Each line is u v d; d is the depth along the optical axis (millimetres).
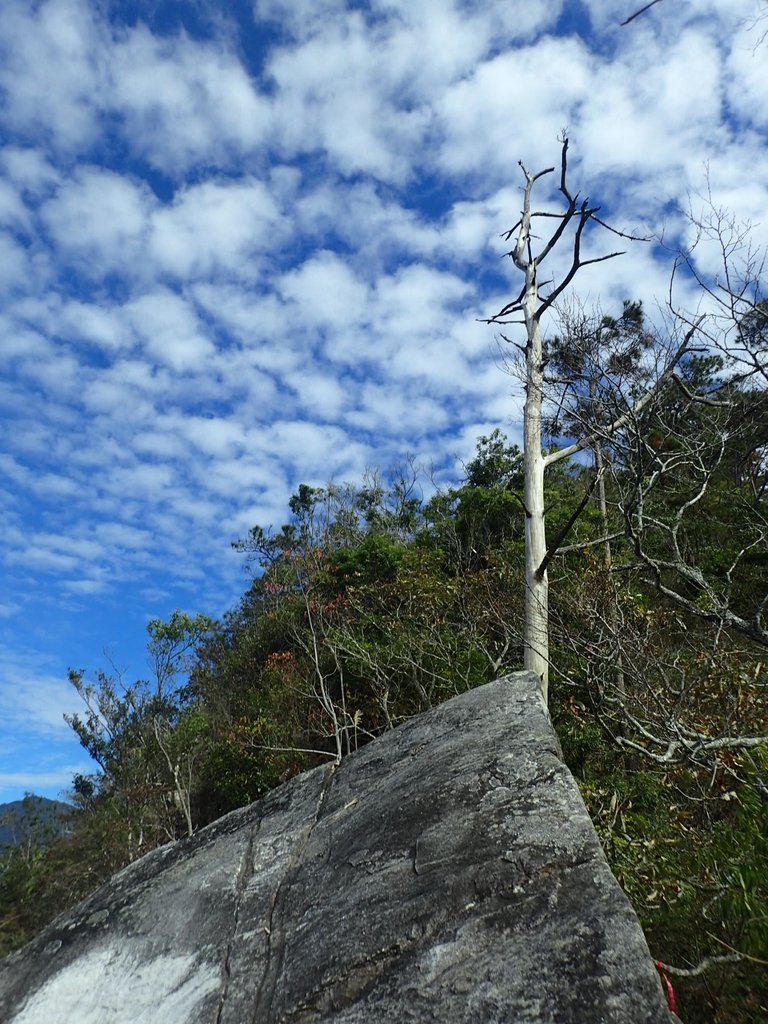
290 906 3078
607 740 8859
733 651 7375
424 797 3250
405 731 4090
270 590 21625
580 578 9703
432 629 12289
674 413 7695
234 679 18391
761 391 7297
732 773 5305
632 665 6582
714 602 6551
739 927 4004
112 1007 2984
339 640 13453
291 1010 2535
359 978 2514
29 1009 3152
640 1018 2025
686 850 5312
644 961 2170
